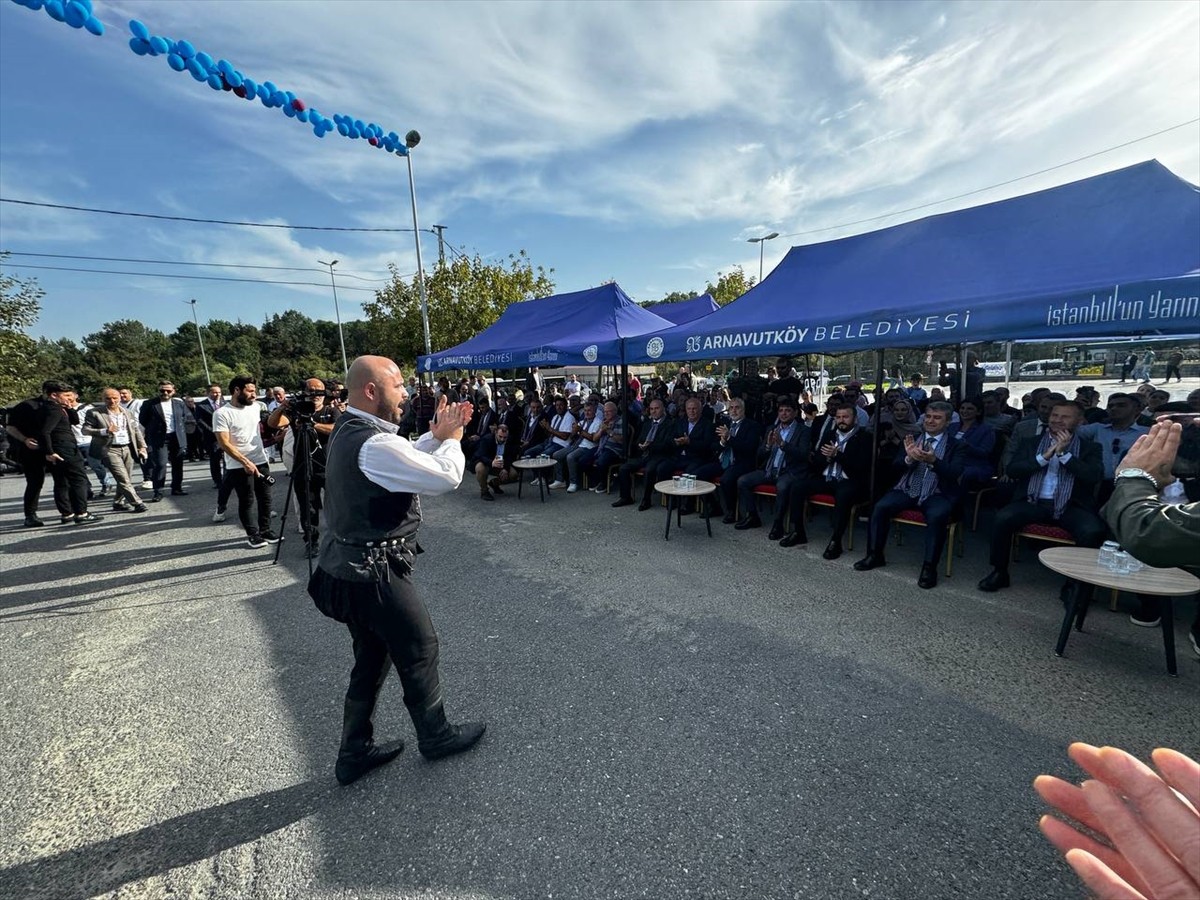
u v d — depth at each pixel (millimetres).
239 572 4848
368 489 2000
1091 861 591
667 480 5820
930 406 4414
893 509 4352
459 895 1752
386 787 2227
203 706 2861
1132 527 955
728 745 2404
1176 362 11453
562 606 3914
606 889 1752
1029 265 4074
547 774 2266
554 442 8586
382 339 24922
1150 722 2469
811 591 4020
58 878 1868
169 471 11039
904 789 2123
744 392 9234
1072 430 3811
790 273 5812
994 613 3586
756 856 1850
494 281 20672
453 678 3018
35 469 6488
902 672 2920
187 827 2068
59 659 3400
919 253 4898
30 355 14609
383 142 5766
